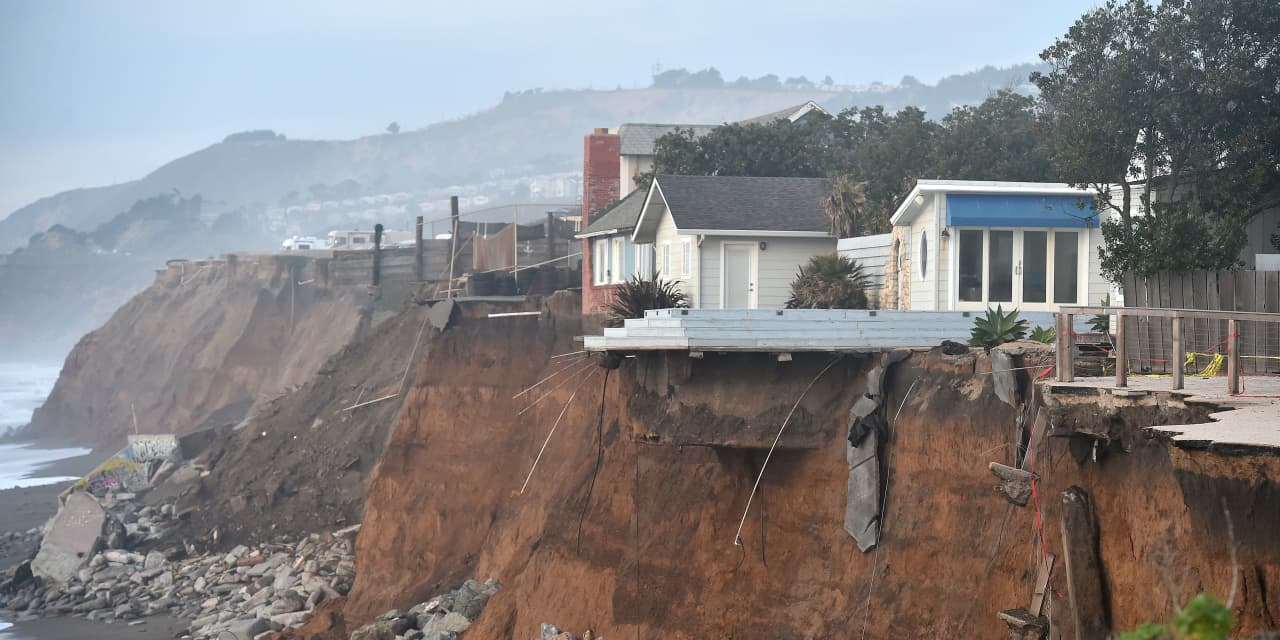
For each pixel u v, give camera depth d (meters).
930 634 31.50
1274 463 15.86
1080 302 42.28
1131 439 21.56
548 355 65.75
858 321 36.59
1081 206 40.62
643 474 43.09
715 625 37.50
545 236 86.62
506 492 63.81
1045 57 41.56
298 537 79.50
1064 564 23.97
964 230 42.31
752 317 36.22
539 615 46.97
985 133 71.31
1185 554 18.52
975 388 32.94
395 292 126.50
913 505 33.59
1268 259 36.47
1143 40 39.59
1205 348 29.06
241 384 140.62
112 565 79.56
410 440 69.81
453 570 63.16
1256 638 15.23
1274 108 37.91
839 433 36.34
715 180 55.28
